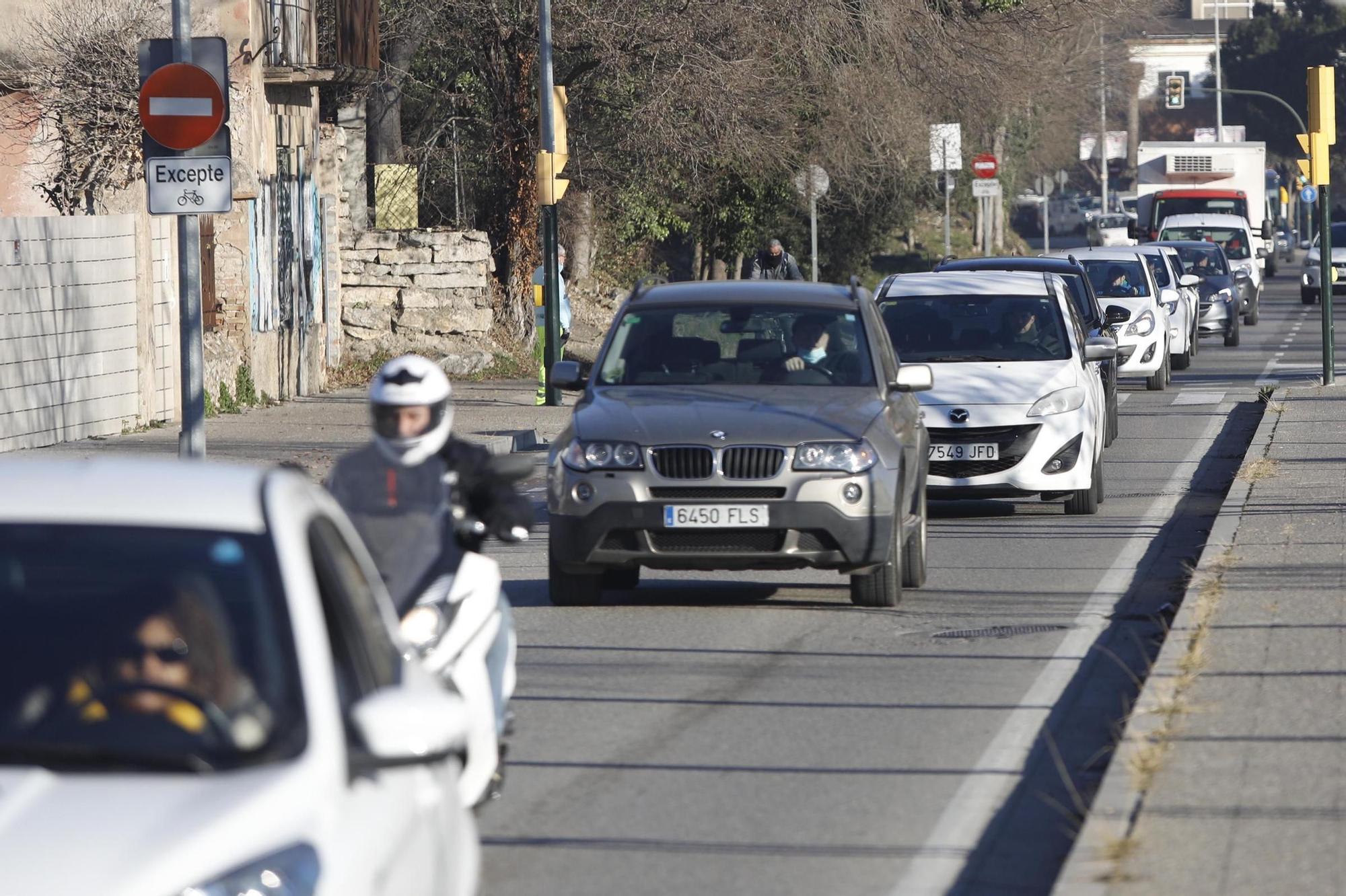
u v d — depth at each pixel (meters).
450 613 23.58
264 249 99.12
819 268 187.88
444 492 24.00
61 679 15.05
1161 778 25.17
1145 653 36.44
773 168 138.62
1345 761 25.86
